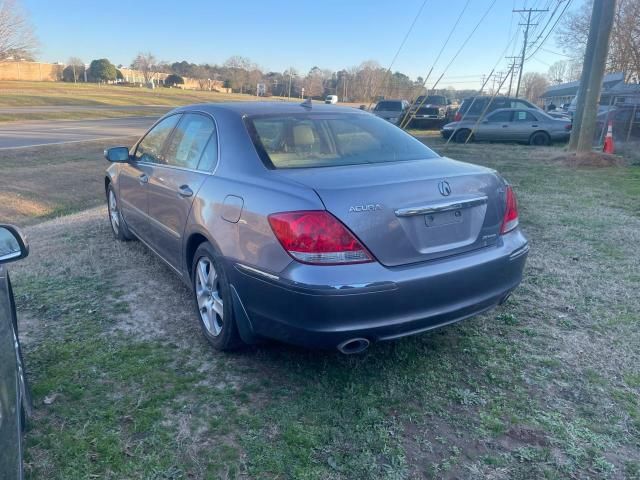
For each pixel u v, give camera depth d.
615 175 10.95
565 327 3.85
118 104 48.09
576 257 5.35
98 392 3.00
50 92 56.91
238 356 3.43
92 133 23.22
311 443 2.60
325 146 3.56
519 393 3.04
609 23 12.07
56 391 3.00
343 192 2.74
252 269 2.93
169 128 4.51
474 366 3.32
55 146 17.58
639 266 5.07
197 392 3.02
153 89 83.25
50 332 3.73
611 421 2.80
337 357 3.41
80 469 2.41
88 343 3.57
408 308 2.81
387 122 4.19
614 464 2.49
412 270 2.82
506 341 3.64
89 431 2.66
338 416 2.81
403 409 2.88
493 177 3.32
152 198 4.40
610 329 3.81
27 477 2.35
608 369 3.29
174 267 4.15
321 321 2.68
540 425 2.76
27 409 2.71
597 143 16.97
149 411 2.83
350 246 2.69
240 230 3.03
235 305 3.12
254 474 2.41
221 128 3.65
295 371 3.25
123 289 4.51
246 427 2.72
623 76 33.19
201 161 3.74
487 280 3.12
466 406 2.92
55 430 2.66
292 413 2.83
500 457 2.54
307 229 2.68
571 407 2.91
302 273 2.68
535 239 5.99
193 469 2.43
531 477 2.41
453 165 3.41
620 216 7.10
